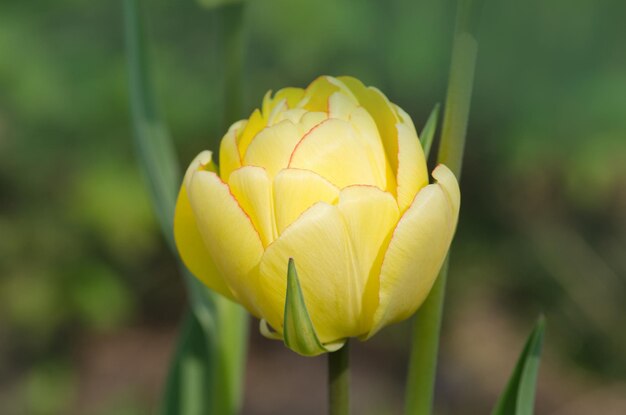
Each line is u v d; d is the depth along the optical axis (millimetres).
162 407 779
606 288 2250
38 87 1994
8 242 2180
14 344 2248
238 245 604
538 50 2057
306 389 2203
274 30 1977
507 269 2318
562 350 2252
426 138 632
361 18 1979
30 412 2174
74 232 2197
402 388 2172
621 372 2195
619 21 2000
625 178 2203
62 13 2088
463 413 2166
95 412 2156
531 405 669
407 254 598
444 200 599
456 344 2293
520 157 2064
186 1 2092
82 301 2211
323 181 601
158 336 2375
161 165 758
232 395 770
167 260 2404
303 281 602
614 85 1958
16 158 2145
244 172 604
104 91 2055
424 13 1975
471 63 619
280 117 617
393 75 2049
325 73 2068
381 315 607
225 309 765
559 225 2287
